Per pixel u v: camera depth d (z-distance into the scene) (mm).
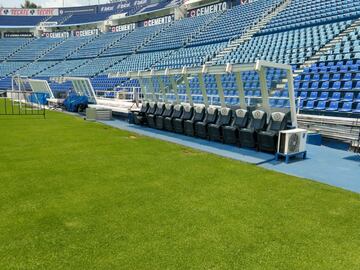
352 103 10359
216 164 6730
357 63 12219
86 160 6773
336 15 17297
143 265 2969
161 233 3584
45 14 49188
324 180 5852
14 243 3320
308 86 12516
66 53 40312
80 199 4559
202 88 10062
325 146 9180
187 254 3170
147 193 4844
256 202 4559
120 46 35281
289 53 16078
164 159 7070
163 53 27828
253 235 3582
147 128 12203
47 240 3395
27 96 22156
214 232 3631
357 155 8000
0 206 4258
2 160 6605
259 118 8430
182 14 35812
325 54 14125
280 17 21734
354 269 2980
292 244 3406
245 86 14492
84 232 3580
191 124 10250
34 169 6000
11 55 42812
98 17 45750
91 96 18172
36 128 11164
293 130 7449
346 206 4484
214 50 22344
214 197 4727
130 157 7168
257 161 7164
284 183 5504
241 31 23078
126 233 3572
